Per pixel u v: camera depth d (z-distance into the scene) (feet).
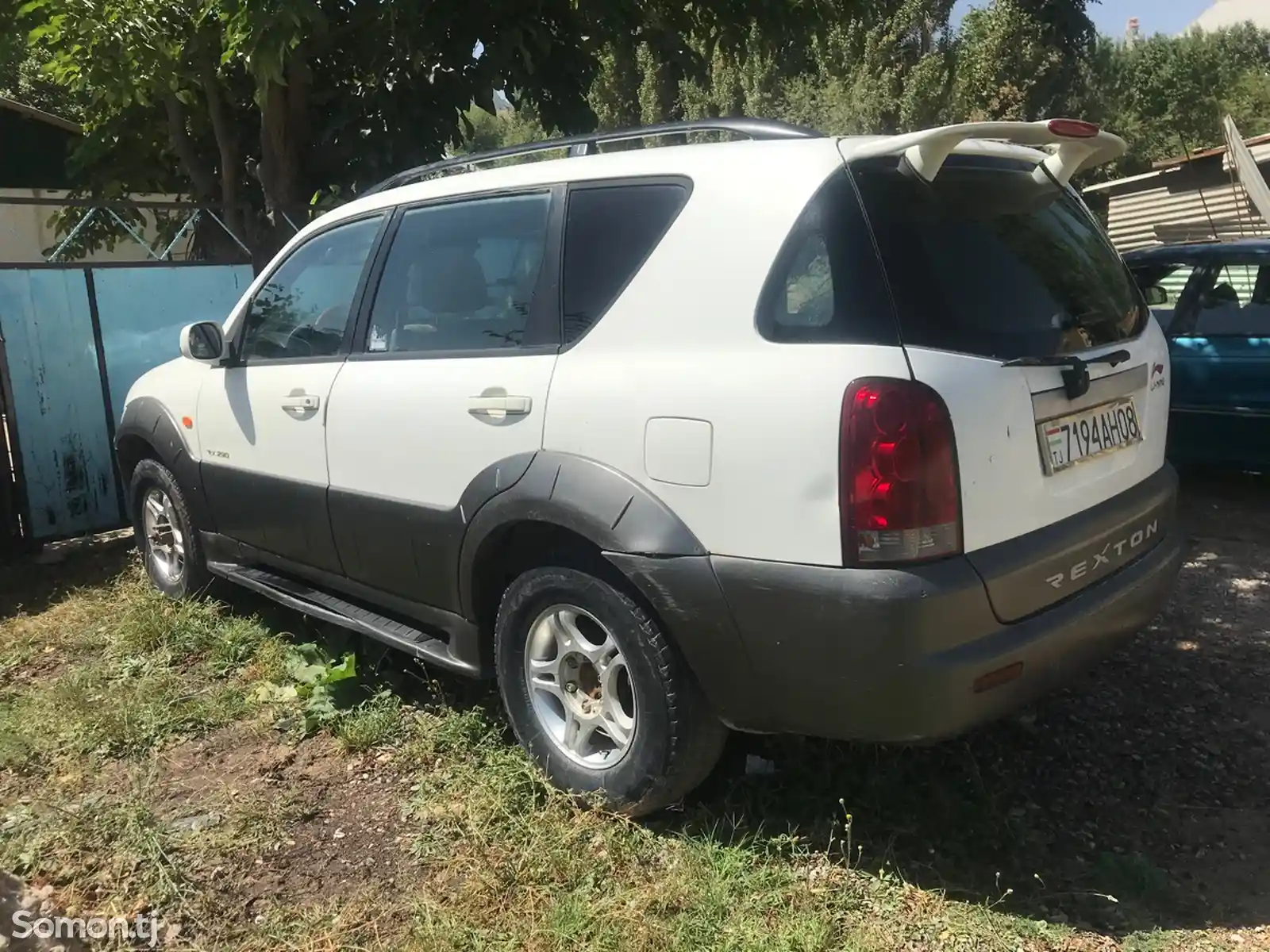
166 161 29.91
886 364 7.86
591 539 9.12
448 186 11.62
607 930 8.30
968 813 9.88
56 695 12.68
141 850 9.62
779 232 8.49
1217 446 20.77
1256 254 20.66
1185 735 11.44
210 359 13.83
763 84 77.51
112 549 19.58
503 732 11.37
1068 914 8.55
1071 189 10.80
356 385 11.80
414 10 20.27
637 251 9.47
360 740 11.38
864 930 8.30
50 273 19.44
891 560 7.79
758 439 8.20
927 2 80.53
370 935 8.50
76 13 21.68
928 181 8.54
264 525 13.69
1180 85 120.98
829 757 10.59
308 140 25.27
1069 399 8.93
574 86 25.09
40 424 19.47
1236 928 8.38
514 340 10.31
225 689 12.92
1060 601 8.83
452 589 10.84
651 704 9.12
